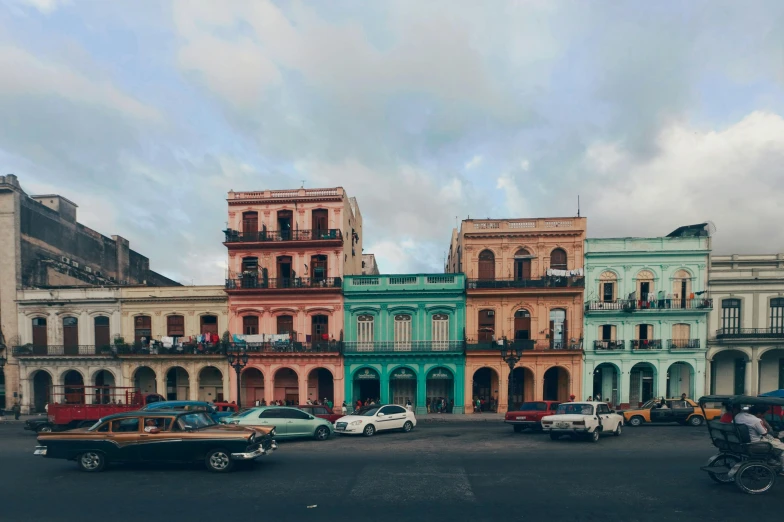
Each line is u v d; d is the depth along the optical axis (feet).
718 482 38.63
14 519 31.01
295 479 40.52
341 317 116.37
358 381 119.24
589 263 113.39
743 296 109.19
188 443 43.19
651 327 110.93
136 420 44.52
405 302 115.65
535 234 114.21
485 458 49.75
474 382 116.78
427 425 87.25
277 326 117.91
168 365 118.01
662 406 81.15
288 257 119.03
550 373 115.96
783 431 42.04
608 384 112.78
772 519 30.30
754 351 108.06
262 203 119.75
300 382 114.83
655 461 47.65
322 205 117.91
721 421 40.09
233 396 115.85
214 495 35.91
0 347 120.57
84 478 41.32
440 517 30.76
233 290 116.26
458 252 132.46
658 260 111.45
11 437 73.26
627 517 30.68
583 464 46.24
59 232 134.72
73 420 75.97
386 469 44.29
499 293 112.37
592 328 111.75
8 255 121.70
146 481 40.14
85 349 119.65
